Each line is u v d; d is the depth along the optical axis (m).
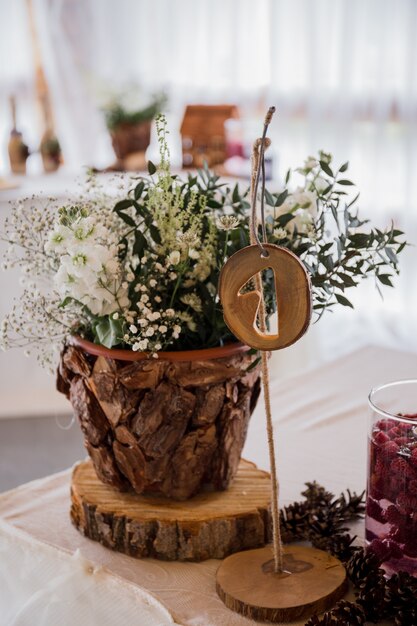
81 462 1.14
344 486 1.15
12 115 3.52
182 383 0.96
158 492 1.04
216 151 3.38
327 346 3.99
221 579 0.92
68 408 3.26
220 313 1.00
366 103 3.79
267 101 3.93
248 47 3.89
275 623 0.86
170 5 3.88
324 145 3.87
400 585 0.85
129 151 3.36
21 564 0.96
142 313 0.93
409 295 3.89
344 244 0.96
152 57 3.96
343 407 1.42
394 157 3.80
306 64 3.81
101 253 0.90
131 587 0.88
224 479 1.04
